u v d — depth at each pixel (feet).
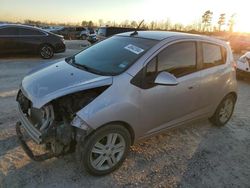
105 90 9.94
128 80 10.45
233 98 16.37
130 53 11.64
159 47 11.66
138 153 12.45
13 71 27.99
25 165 10.86
